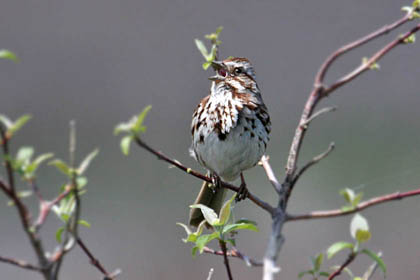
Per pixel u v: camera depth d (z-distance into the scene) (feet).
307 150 57.21
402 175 53.83
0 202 48.91
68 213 15.78
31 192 13.94
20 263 13.43
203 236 17.70
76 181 13.80
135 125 14.23
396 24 18.30
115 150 56.24
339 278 44.14
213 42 18.90
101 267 17.63
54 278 13.47
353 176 54.24
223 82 26.45
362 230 16.72
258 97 26.81
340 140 58.29
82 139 59.06
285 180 17.75
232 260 45.39
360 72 18.49
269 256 15.62
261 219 48.83
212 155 26.27
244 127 25.89
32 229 13.29
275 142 58.75
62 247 13.64
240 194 25.64
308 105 18.51
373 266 18.67
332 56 18.54
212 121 26.07
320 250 47.32
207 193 27.27
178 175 52.95
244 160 26.13
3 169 50.24
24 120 13.07
